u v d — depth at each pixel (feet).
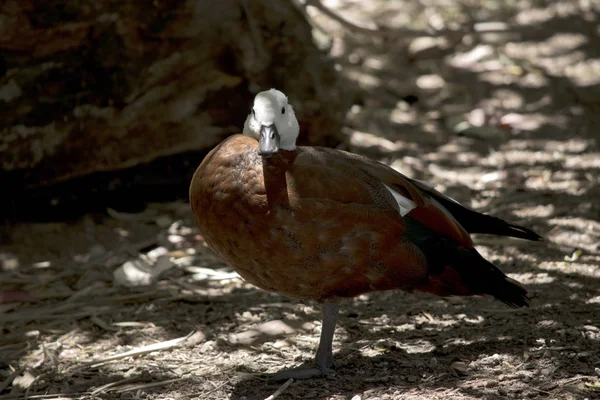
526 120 44.65
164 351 26.48
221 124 37.60
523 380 22.47
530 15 56.90
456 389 22.17
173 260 33.30
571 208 35.88
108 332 28.14
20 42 33.55
